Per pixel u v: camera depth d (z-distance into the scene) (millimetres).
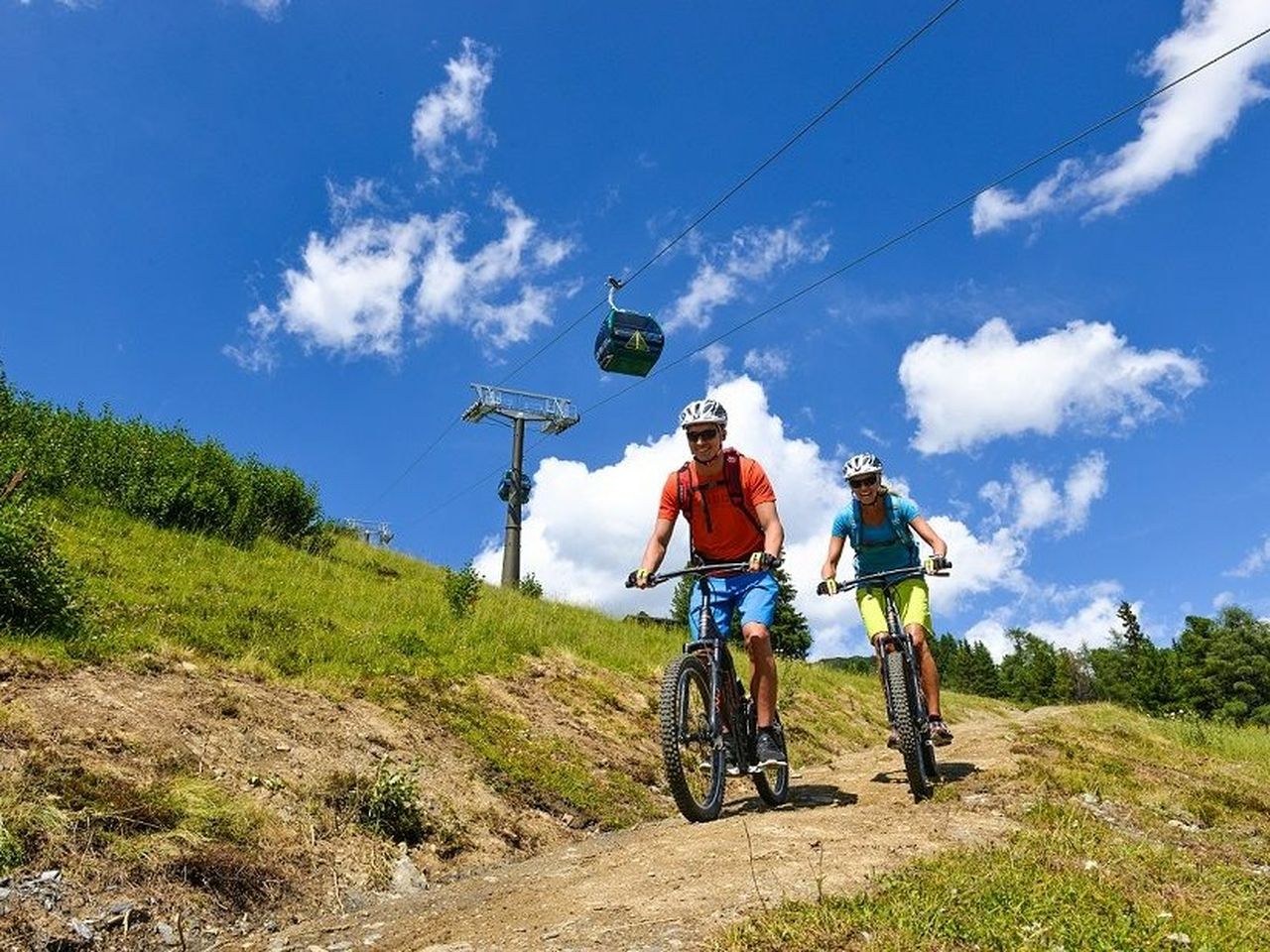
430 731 6949
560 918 3311
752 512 5223
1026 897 3068
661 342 18922
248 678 6742
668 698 4945
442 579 16000
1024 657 95500
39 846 3805
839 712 14133
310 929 3867
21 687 5246
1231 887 3781
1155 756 8641
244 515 13156
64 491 11703
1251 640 66500
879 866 3660
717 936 2797
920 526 5863
